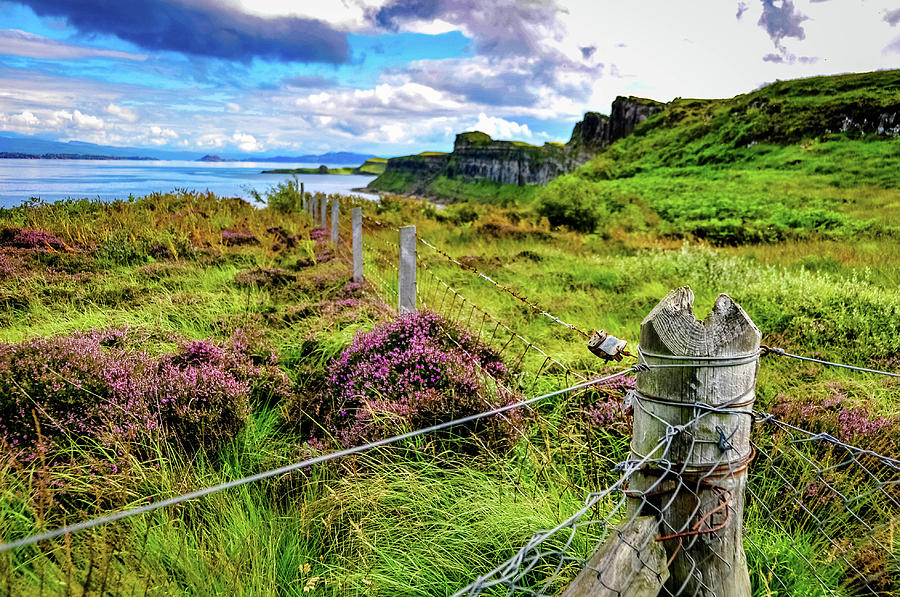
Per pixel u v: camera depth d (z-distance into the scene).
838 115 57.31
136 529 2.26
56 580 1.85
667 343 1.60
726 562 1.70
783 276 9.89
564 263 12.04
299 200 20.89
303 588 2.25
